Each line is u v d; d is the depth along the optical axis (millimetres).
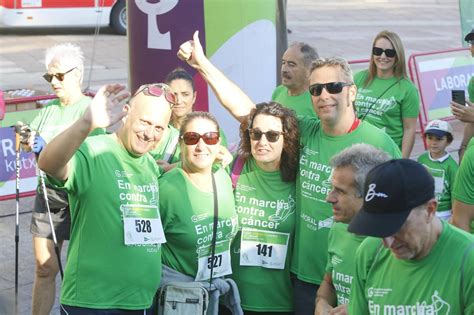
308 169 4422
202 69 4965
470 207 4629
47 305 5449
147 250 4168
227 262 4480
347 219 3484
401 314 3020
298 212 4492
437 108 11406
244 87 6785
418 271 2980
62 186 4012
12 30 19531
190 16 6543
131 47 6844
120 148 4176
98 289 4098
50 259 5387
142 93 4098
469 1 9703
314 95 4344
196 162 4293
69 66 5605
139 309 4160
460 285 2900
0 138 8125
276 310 4562
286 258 4520
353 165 3422
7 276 6484
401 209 2814
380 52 6797
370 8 25547
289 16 23375
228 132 6680
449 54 11539
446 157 6562
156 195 4266
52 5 18188
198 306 4246
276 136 4375
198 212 4344
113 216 4098
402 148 6844
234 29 6633
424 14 24641
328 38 19938
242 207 4551
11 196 8250
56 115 5695
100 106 3807
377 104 6855
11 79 14539
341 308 3688
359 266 3205
